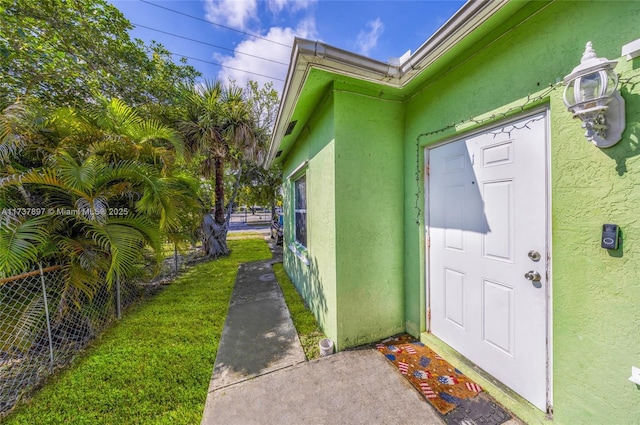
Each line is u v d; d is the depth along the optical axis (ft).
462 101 6.30
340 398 5.80
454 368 6.77
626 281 3.66
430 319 8.04
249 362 7.37
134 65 16.14
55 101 12.41
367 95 7.86
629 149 3.57
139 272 11.90
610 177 3.78
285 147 15.07
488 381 5.91
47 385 6.55
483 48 5.69
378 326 8.34
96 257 8.96
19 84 11.10
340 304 7.75
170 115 19.34
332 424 5.11
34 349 7.70
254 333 9.24
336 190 7.58
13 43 10.21
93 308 9.39
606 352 3.91
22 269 7.55
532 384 5.16
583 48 4.06
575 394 4.32
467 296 6.66
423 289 8.07
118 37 14.92
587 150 4.05
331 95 7.57
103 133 9.84
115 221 9.61
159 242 10.73
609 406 3.89
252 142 23.41
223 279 16.79
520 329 5.38
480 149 6.17
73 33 12.92
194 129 20.63
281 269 19.47
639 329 3.55
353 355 7.49
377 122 8.06
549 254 4.84
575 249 4.26
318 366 7.01
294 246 14.69
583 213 4.14
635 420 3.60
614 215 3.76
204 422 5.27
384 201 8.30
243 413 5.47
